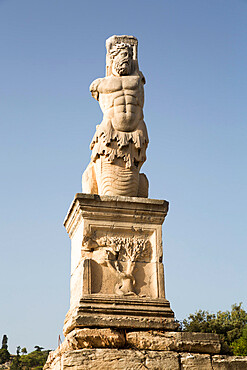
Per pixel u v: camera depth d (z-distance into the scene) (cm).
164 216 727
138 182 756
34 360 4931
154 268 702
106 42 824
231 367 636
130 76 789
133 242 709
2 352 5334
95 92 797
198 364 628
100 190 743
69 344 633
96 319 638
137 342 632
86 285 667
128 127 760
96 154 751
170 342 637
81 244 700
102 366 599
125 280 684
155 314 665
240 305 3039
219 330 2847
